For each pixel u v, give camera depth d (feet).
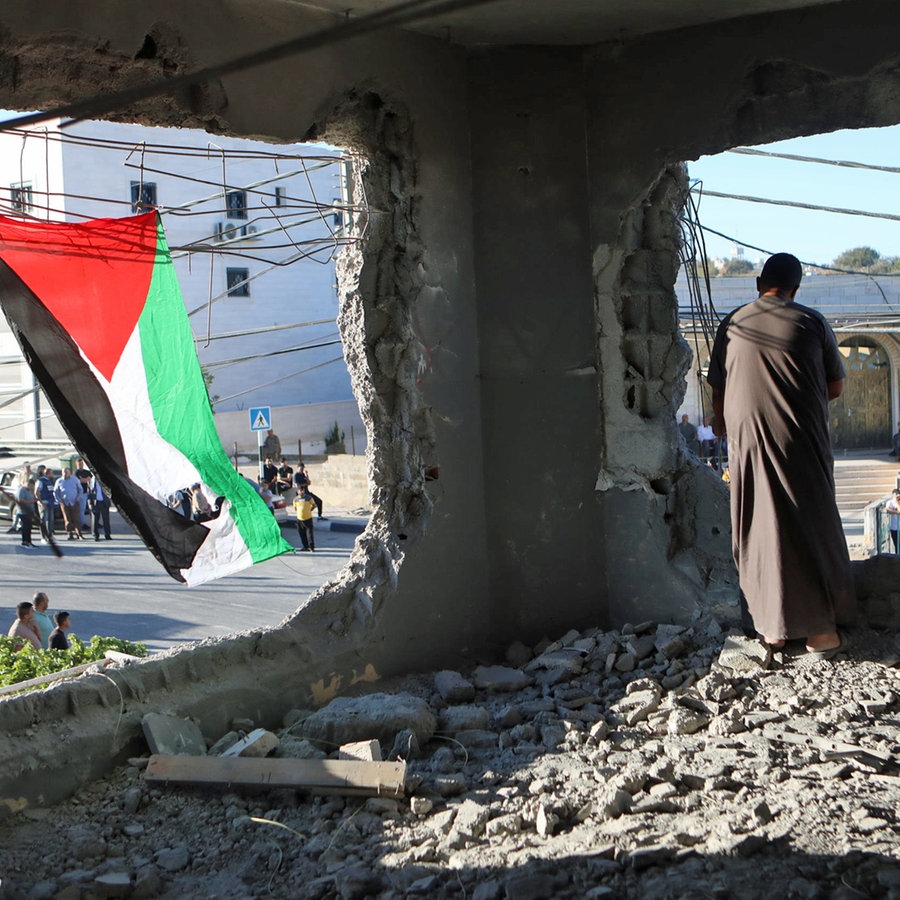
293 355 119.96
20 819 14.99
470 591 22.06
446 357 21.54
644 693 18.29
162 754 16.28
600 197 21.66
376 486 21.31
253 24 18.25
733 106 20.35
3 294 17.47
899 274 50.37
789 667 18.53
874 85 19.25
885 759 15.34
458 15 19.88
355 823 14.60
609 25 20.51
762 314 18.80
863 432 93.40
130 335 18.52
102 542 80.59
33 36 15.53
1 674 26.71
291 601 60.49
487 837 13.98
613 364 21.90
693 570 21.52
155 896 13.16
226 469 19.02
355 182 21.56
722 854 12.78
